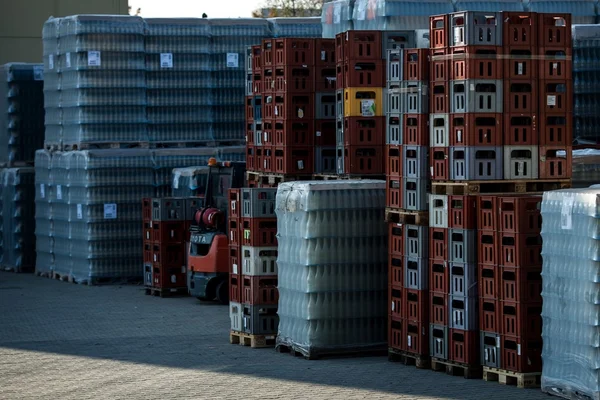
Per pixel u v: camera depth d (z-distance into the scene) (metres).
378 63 19.64
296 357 18.38
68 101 29.72
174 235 26.84
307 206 17.80
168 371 17.20
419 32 19.78
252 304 19.48
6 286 29.30
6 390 15.88
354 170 19.66
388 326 17.84
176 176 28.58
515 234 15.27
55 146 30.66
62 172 30.17
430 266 16.77
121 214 29.16
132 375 16.91
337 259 18.00
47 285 29.39
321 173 21.78
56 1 46.62
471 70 16.16
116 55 29.19
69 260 30.20
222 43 30.08
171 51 29.67
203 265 25.14
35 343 20.14
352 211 18.03
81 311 24.34
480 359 16.11
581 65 24.25
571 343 14.31
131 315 23.69
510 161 16.41
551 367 14.77
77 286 29.06
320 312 17.98
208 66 29.95
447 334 16.48
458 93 16.30
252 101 23.33
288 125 21.83
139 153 29.20
